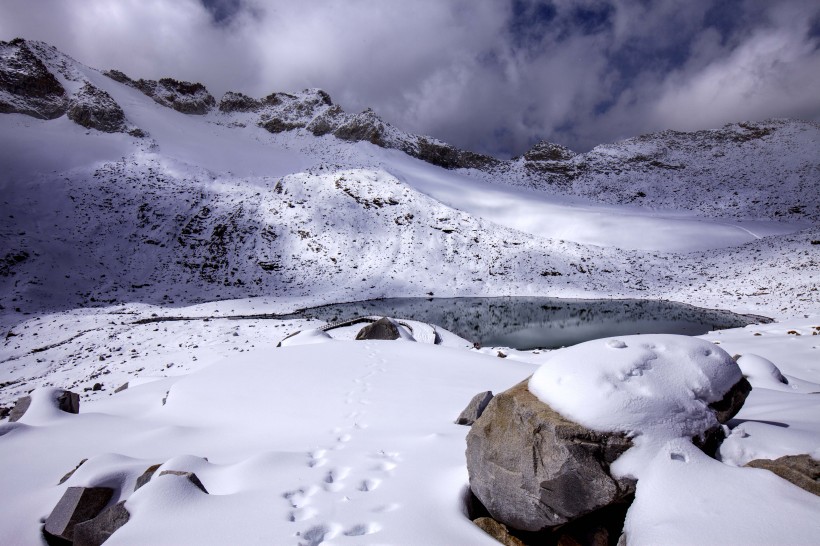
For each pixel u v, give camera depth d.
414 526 3.38
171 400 9.78
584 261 61.88
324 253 62.53
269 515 3.48
